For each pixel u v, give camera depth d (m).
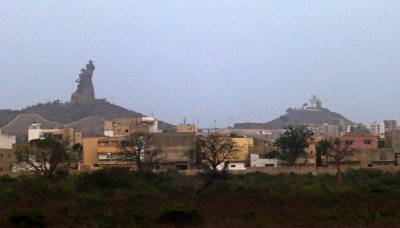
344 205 57.75
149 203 58.94
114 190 69.12
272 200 60.38
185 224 48.72
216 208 55.75
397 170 95.62
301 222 48.88
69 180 78.88
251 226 47.16
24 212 48.31
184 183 80.88
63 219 49.69
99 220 49.91
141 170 87.38
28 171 88.00
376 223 48.31
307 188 68.44
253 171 97.06
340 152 100.69
